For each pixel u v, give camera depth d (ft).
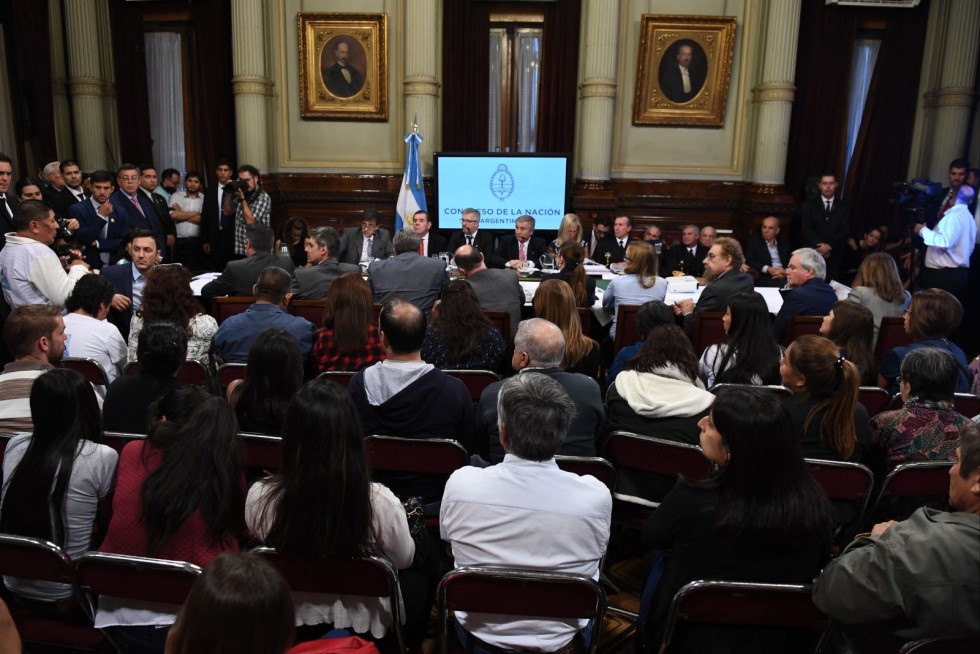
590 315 15.93
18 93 26.11
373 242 22.54
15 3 24.82
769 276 24.13
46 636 6.44
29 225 13.78
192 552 5.98
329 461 5.69
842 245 25.44
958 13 25.14
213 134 26.86
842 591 5.06
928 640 4.75
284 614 3.42
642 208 27.71
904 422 8.20
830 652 6.17
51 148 26.22
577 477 6.08
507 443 6.12
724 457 5.94
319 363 11.19
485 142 27.32
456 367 11.24
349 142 27.76
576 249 16.78
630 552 10.07
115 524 6.16
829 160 26.86
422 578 6.97
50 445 6.51
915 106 26.81
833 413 7.89
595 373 12.05
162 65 27.32
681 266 23.36
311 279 15.46
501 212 26.21
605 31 25.61
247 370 8.25
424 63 26.13
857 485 7.66
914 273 22.61
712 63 26.68
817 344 8.00
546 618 5.89
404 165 27.55
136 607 5.95
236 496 6.14
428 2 25.72
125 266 14.74
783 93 25.64
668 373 8.68
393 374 8.28
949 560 4.74
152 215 21.01
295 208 27.96
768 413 5.56
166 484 5.87
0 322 14.66
